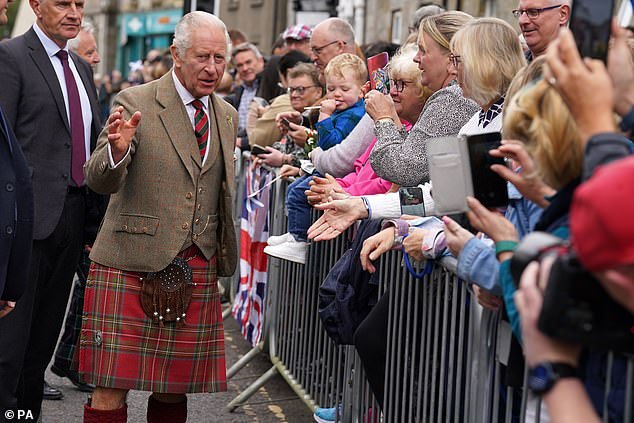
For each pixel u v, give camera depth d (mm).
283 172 13742
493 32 8375
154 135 10156
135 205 10156
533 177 5863
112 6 104188
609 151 4816
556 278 4602
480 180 6520
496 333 6996
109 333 10148
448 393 7840
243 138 18906
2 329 11000
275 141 16609
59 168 11727
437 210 6641
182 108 10297
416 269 8484
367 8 40875
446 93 9492
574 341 4602
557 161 5496
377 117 9844
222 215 10531
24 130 11609
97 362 10133
